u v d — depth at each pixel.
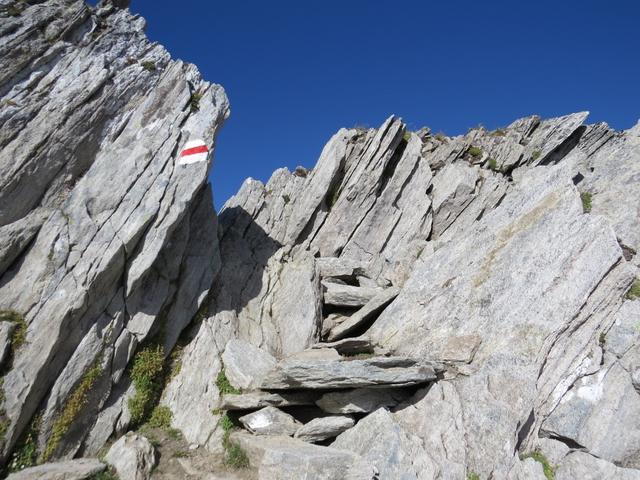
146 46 25.67
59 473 15.00
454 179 33.09
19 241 18.38
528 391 19.00
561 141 37.50
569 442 19.89
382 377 18.81
